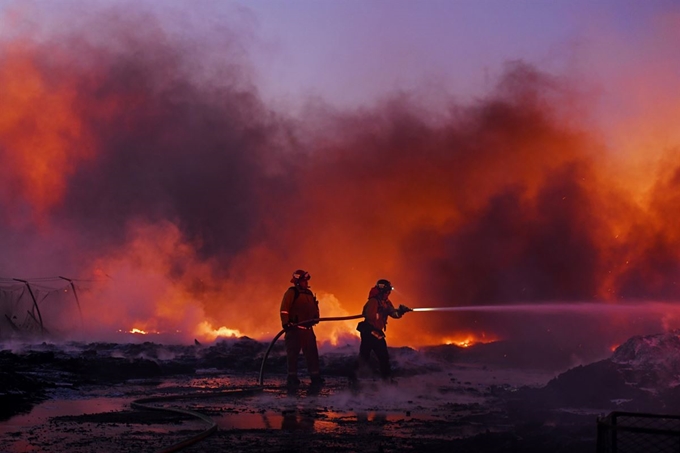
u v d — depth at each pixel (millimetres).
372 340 13203
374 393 11922
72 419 8531
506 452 6371
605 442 4734
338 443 7125
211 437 7387
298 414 9320
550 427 7688
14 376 11266
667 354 10883
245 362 16859
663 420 7633
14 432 7531
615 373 10336
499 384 13961
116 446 6789
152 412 9289
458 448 6648
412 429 8133
